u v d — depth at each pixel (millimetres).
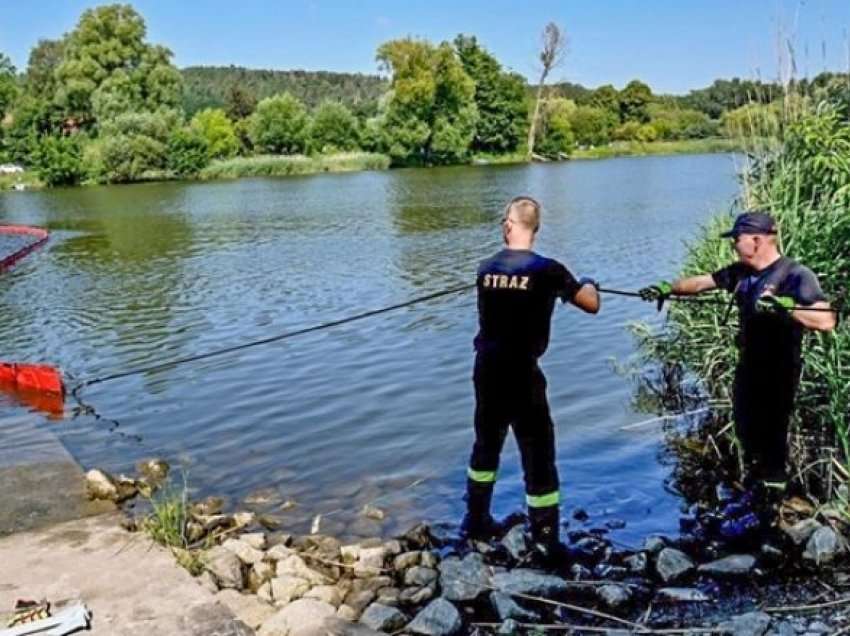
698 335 6867
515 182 41344
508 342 4887
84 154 51000
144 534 4938
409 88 61656
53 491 5809
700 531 5148
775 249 4934
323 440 7031
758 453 5043
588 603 4324
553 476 5000
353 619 4188
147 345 10656
